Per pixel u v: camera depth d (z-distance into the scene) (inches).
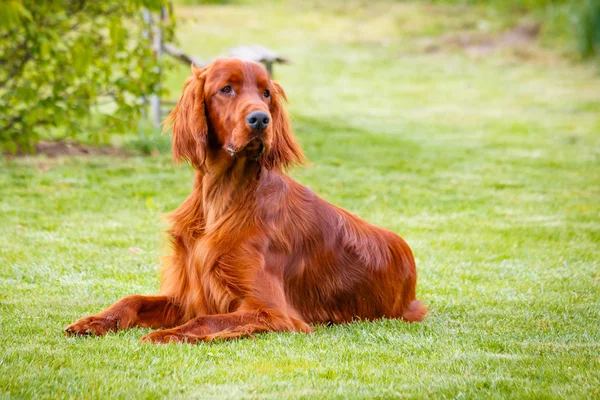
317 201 270.2
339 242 269.6
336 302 268.7
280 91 264.7
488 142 761.0
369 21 1454.2
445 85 1108.5
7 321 251.1
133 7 536.1
